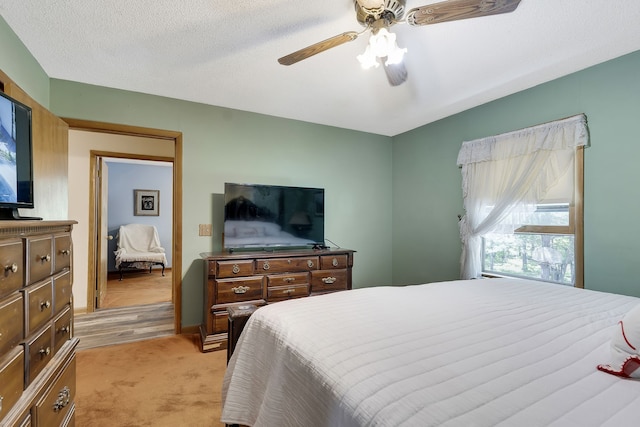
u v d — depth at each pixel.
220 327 2.66
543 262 2.65
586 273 2.32
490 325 1.22
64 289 1.29
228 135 3.24
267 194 3.22
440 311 1.40
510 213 2.76
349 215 3.97
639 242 2.07
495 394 0.74
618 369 0.84
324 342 1.05
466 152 3.19
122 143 3.88
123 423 1.68
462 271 3.21
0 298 0.85
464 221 3.21
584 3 1.65
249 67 2.38
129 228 6.36
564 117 2.46
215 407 1.83
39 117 1.94
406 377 0.82
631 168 2.11
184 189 3.04
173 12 1.74
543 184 2.56
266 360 1.25
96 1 1.64
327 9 1.72
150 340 2.84
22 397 0.94
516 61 2.26
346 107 3.20
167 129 2.96
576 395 0.74
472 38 1.98
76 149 3.68
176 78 2.56
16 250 0.93
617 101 2.18
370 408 0.72
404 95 2.90
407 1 1.63
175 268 3.08
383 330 1.15
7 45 1.79
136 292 4.75
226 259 2.70
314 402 0.89
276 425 1.03
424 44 2.04
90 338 2.89
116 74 2.49
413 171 3.93
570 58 2.21
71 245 1.38
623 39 1.97
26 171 1.29
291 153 3.58
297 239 3.37
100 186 3.96
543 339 1.09
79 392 1.98
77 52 2.15
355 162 4.01
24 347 0.95
